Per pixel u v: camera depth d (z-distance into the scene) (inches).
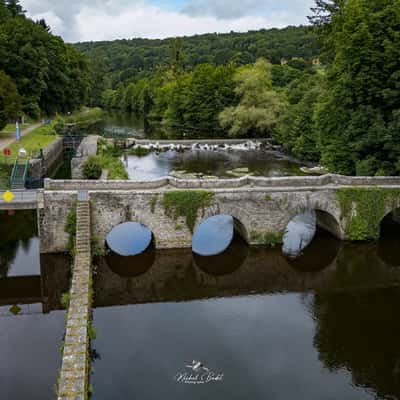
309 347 684.7
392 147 1131.9
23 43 2667.3
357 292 869.2
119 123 3860.7
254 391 587.8
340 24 1378.0
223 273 944.3
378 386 608.1
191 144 2536.9
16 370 613.3
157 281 901.8
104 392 573.0
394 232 1154.7
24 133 2151.8
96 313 772.6
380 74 1166.3
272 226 1033.5
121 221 964.0
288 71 3612.2
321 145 1502.2
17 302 816.9
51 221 940.0
